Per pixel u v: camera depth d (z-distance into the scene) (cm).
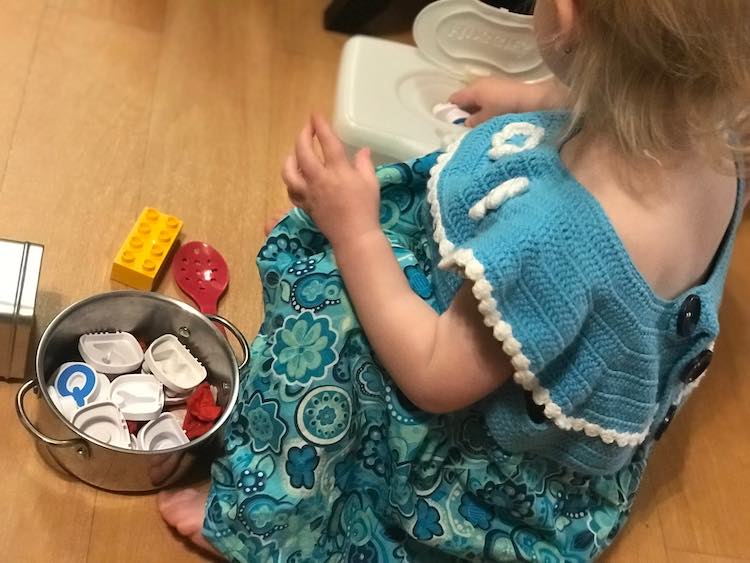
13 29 124
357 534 87
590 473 81
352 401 81
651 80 65
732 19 61
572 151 73
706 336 75
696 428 114
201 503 89
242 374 91
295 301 82
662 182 70
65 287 101
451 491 83
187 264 106
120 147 116
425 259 87
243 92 129
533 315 66
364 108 110
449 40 118
